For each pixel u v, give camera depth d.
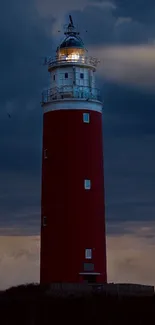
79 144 62.59
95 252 61.62
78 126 62.81
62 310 51.53
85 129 62.97
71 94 63.66
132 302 53.41
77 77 64.62
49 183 62.81
